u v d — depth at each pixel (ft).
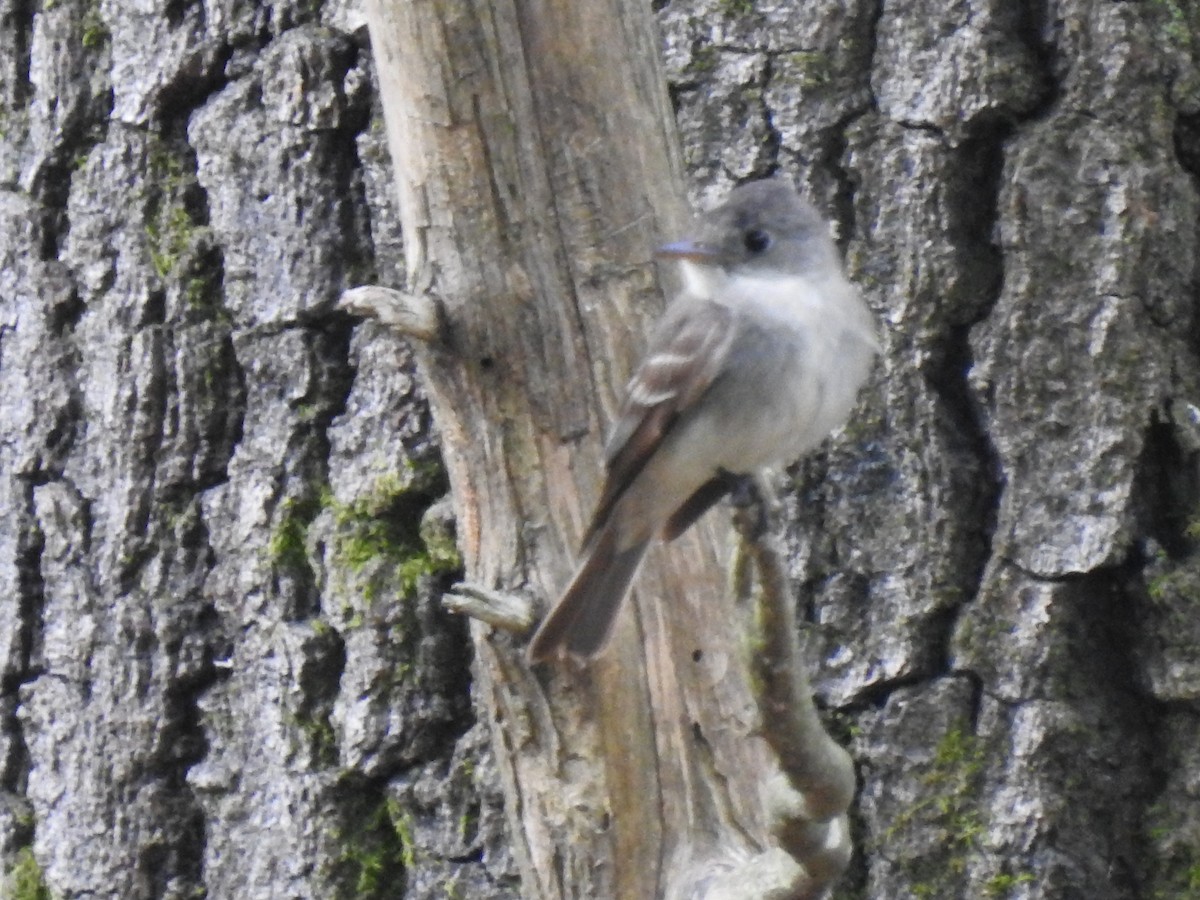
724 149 29.17
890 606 28.19
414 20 25.62
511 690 26.04
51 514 32.65
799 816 22.02
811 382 26.00
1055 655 27.73
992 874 27.81
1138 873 27.89
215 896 31.78
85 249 32.65
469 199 25.73
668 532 26.45
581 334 25.95
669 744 26.07
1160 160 28.04
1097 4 28.12
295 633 30.78
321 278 30.94
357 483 30.71
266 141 31.32
